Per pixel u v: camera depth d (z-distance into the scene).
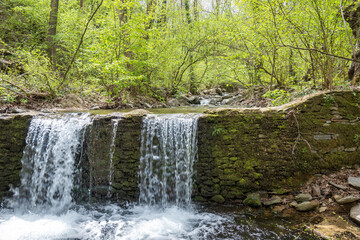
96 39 8.79
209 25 9.59
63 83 7.11
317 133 3.87
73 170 4.20
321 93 3.99
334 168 3.85
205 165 3.93
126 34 7.29
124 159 4.12
